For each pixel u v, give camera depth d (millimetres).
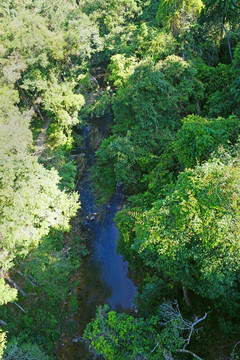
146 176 19047
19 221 16781
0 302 13305
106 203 24156
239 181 7609
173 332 10055
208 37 26312
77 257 20297
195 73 20453
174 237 8227
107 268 19797
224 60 26078
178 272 10312
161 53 23078
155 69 20609
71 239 21438
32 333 15297
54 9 42469
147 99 20188
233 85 18188
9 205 16984
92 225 22875
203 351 11375
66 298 18016
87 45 35781
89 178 26578
